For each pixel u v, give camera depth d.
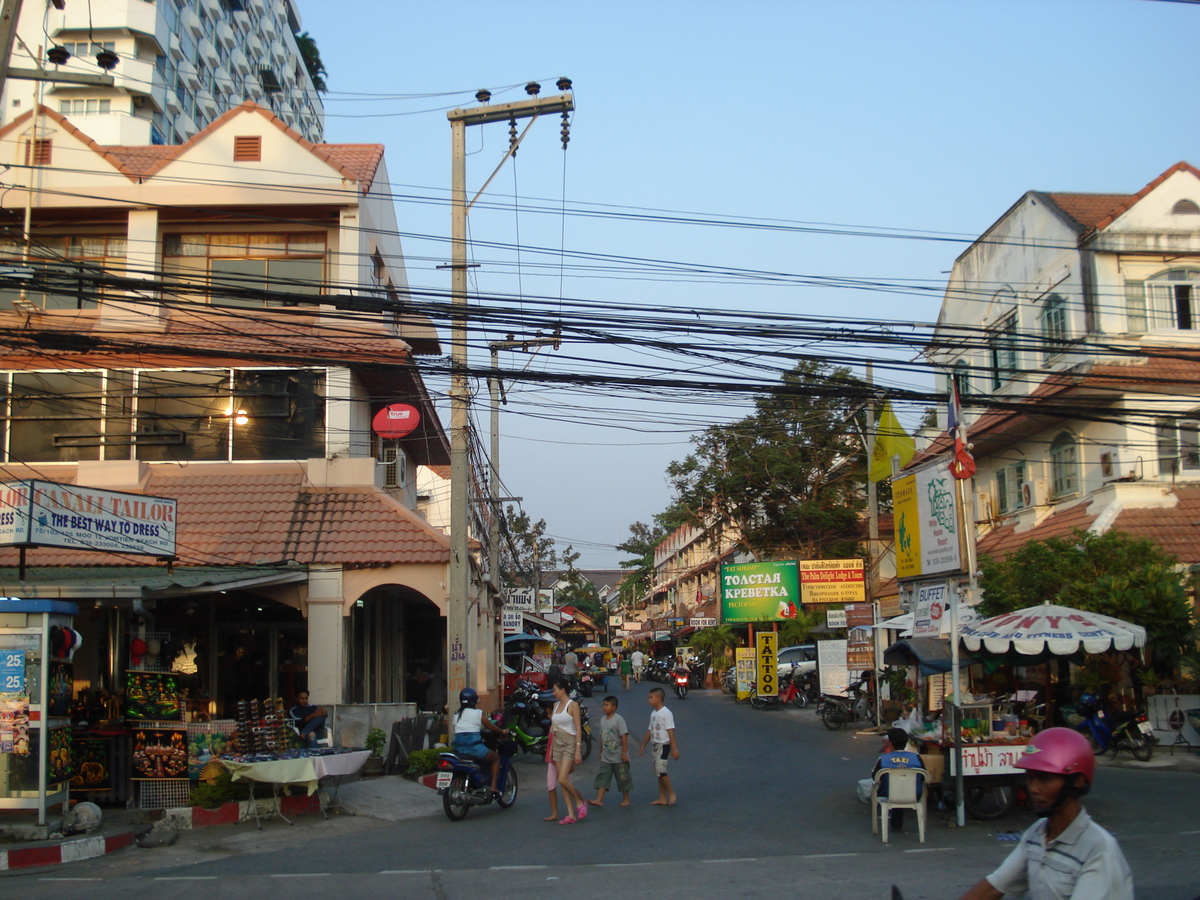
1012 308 26.38
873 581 29.94
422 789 14.59
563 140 17.05
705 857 10.02
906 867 9.30
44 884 9.54
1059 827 3.84
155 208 20.44
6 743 11.30
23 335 14.72
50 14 43.66
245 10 56.66
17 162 20.47
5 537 12.58
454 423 17.50
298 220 20.56
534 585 56.75
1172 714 18.31
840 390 14.77
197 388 20.19
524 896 8.34
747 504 43.09
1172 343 22.61
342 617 18.03
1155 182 23.20
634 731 24.22
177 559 17.95
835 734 23.23
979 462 28.12
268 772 12.24
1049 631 13.34
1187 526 20.70
